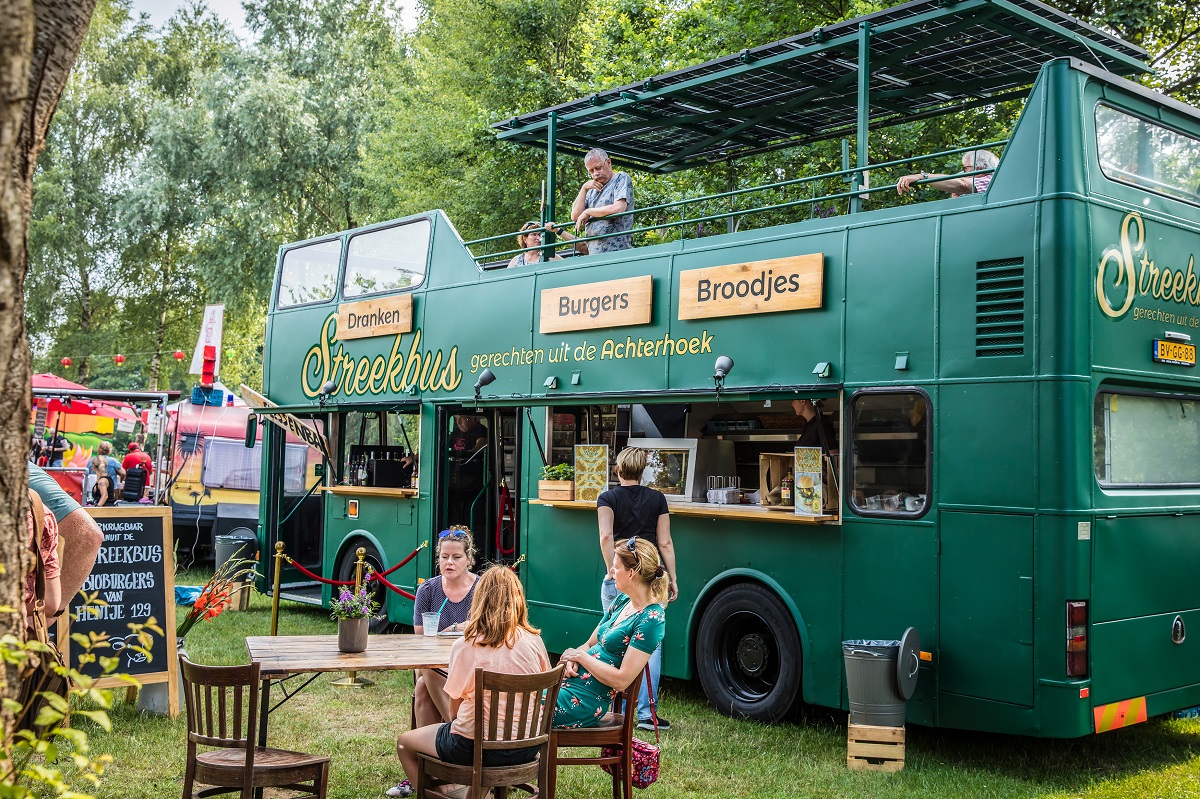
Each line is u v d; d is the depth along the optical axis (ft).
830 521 23.52
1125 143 22.20
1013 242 21.24
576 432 31.81
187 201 110.11
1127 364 21.57
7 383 9.51
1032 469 20.62
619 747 17.98
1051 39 30.27
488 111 74.64
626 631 18.08
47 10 9.94
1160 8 49.52
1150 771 21.29
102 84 124.06
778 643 24.70
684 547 26.86
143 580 24.91
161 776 20.17
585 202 32.96
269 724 24.31
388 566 36.11
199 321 126.52
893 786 20.11
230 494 60.70
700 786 20.16
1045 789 19.86
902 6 26.81
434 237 35.68
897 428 22.85
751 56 30.30
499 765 15.37
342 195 109.29
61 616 21.50
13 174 9.11
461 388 33.65
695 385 26.68
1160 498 22.15
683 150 40.09
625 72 64.59
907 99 35.04
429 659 18.13
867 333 23.41
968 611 21.34
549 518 30.71
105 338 123.24
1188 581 22.84
